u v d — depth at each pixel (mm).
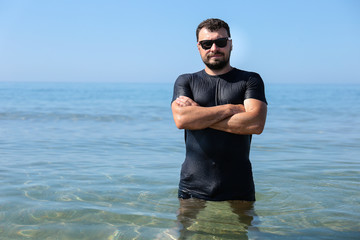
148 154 6859
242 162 3475
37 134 9484
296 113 19125
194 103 3439
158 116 16188
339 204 3783
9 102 24969
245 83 3465
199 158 3508
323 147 7926
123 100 33562
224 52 3432
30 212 3344
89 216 3277
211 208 3459
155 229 2996
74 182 4531
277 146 8055
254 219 3281
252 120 3273
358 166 5836
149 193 4098
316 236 2889
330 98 43469
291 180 4859
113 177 4863
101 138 9000
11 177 4734
